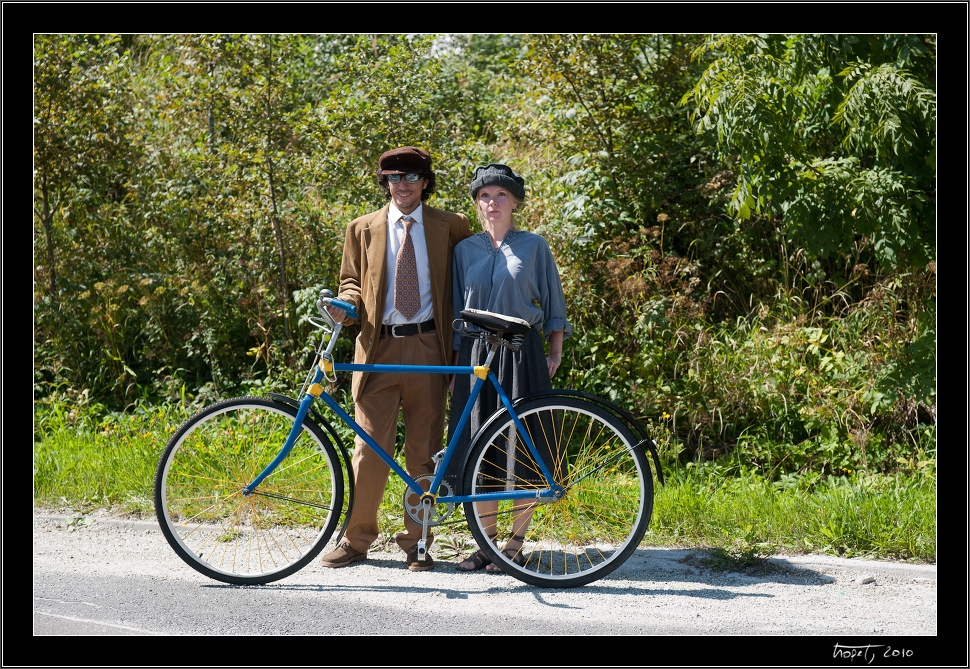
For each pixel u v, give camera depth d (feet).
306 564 13.07
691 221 23.47
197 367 23.63
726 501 15.67
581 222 21.68
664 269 21.49
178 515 15.57
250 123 22.07
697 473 18.11
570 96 22.68
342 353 23.15
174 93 23.79
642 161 23.02
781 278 23.26
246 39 21.89
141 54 27.45
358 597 12.12
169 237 25.90
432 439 13.50
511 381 12.98
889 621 11.26
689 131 23.65
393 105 22.59
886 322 20.81
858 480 17.53
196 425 12.77
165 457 12.67
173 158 25.77
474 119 29.58
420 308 13.23
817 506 15.17
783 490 17.47
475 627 11.03
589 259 21.59
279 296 23.04
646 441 12.68
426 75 24.07
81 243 26.05
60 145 23.99
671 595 12.24
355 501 13.37
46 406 22.40
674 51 22.72
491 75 32.63
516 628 11.00
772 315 21.94
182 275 24.44
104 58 25.41
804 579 12.91
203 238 25.43
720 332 21.56
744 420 19.89
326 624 11.12
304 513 15.01
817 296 22.63
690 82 22.74
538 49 22.48
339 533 13.43
